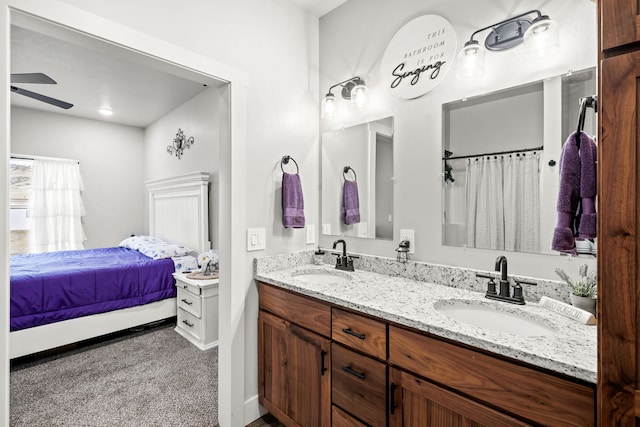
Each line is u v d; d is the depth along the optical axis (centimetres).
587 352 84
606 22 68
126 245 426
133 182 517
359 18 199
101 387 220
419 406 110
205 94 357
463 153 152
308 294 152
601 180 68
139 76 317
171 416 189
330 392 143
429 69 164
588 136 117
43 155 435
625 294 65
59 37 125
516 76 135
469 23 150
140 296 311
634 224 64
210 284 284
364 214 195
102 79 324
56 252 385
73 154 460
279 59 198
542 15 128
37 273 268
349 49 204
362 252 196
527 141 133
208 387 220
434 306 128
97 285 287
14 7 107
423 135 167
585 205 117
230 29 172
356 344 131
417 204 169
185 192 382
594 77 117
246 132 181
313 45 220
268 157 193
